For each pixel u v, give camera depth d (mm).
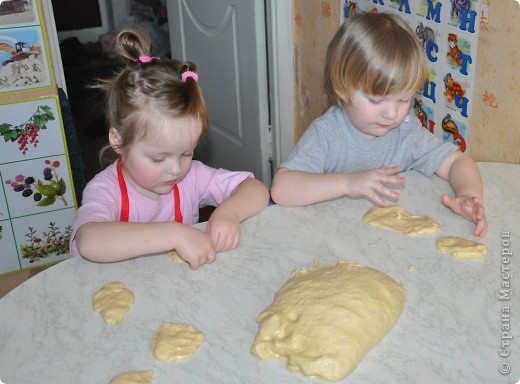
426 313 891
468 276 971
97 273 1008
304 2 2146
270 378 787
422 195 1232
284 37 2256
